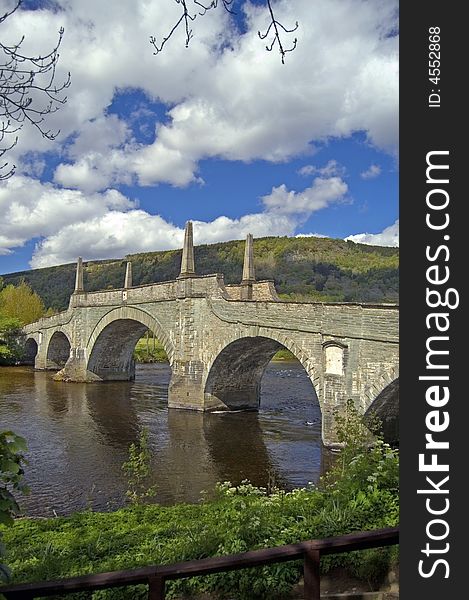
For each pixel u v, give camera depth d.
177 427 29.36
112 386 47.69
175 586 7.11
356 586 6.81
